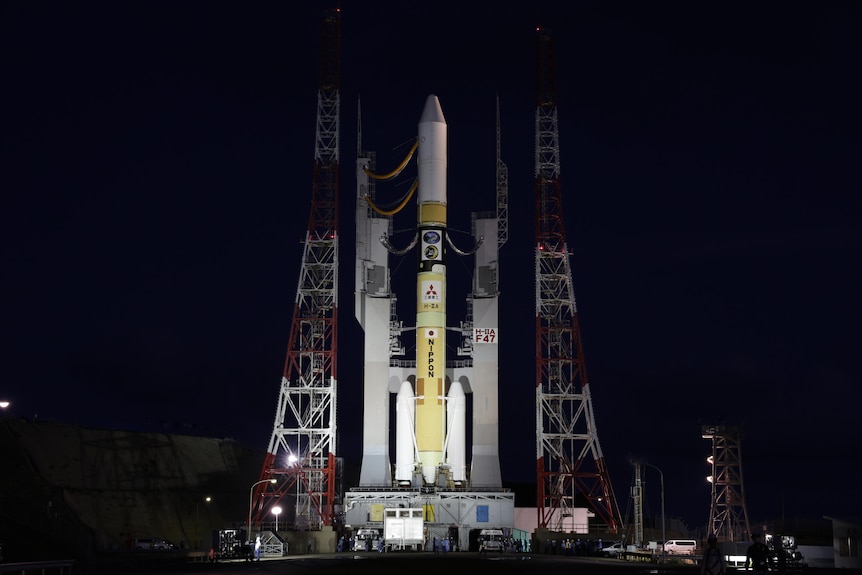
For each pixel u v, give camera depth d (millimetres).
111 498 142000
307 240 119688
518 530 119688
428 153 122125
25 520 88750
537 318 117812
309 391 117375
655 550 91188
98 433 152000
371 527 115000
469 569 66938
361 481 120625
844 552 74438
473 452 121750
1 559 67312
